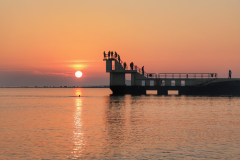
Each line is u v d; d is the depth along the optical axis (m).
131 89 115.12
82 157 23.16
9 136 30.39
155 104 72.62
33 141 28.12
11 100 99.56
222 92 113.12
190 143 27.45
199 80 114.12
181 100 87.44
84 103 80.12
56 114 51.06
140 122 40.50
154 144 27.11
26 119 43.84
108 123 39.50
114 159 22.70
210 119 43.84
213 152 24.44
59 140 28.58
